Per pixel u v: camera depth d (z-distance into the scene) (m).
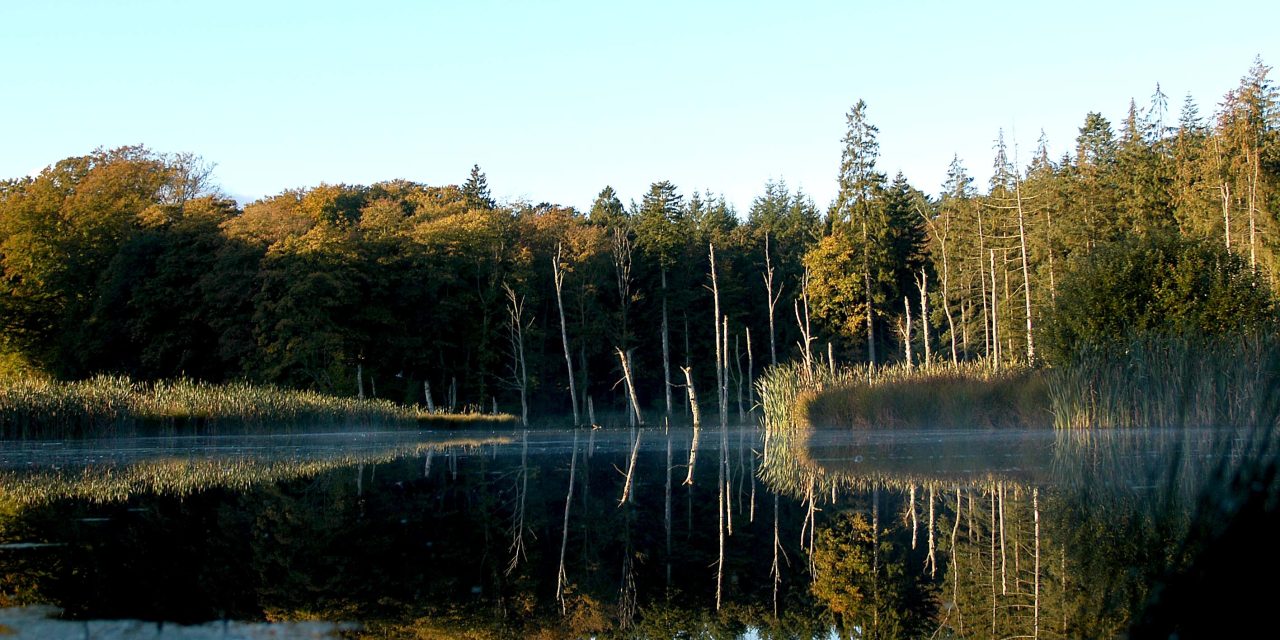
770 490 12.35
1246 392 17.81
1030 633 5.76
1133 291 25.28
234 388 28.11
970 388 24.64
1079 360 22.12
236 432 26.31
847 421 24.86
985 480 12.51
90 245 44.44
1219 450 12.16
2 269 43.66
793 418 26.34
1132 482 11.10
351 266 43.06
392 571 7.40
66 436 23.34
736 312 57.41
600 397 55.47
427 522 9.61
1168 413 19.38
